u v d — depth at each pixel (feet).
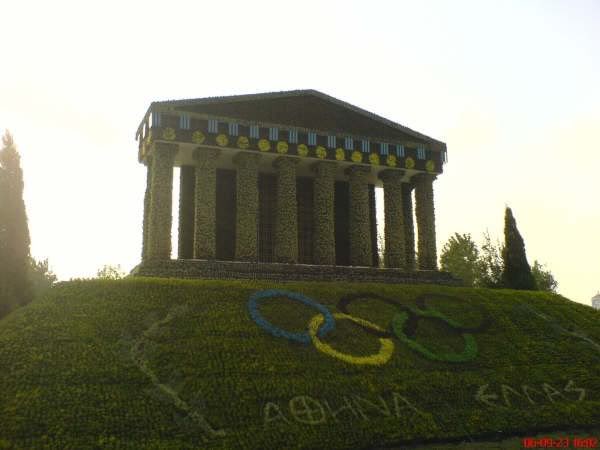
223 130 127.54
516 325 103.09
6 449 54.13
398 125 146.92
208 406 65.67
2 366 67.00
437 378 80.38
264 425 64.28
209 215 122.62
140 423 60.75
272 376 73.82
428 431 68.49
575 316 111.86
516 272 151.12
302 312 92.43
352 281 124.67
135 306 84.74
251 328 84.28
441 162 150.20
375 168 144.77
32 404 60.70
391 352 85.15
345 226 153.58
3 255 125.80
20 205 131.75
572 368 90.58
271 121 133.69
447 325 97.96
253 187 127.65
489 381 82.33
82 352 71.20
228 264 116.57
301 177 150.71
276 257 127.54
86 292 87.51
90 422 59.52
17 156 134.92
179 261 113.60
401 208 143.64
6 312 118.73
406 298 106.83
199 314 85.51
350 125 142.31
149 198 136.67
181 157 134.41
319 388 72.79
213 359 74.79
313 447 62.44
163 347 75.31
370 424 67.87
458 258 241.14
